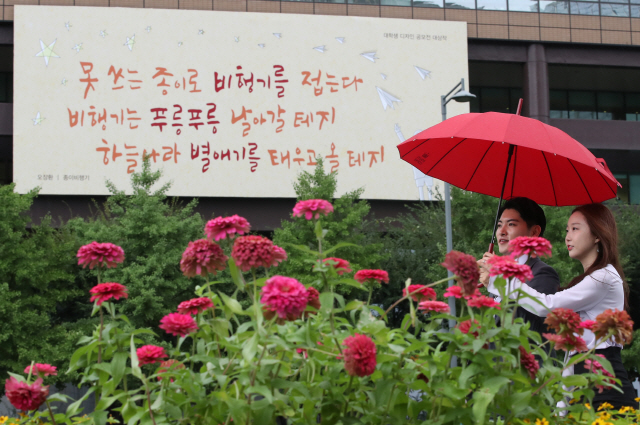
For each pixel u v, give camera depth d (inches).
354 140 898.7
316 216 84.4
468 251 616.7
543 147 126.8
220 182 869.8
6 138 892.0
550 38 920.3
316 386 77.7
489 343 83.0
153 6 897.5
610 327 84.0
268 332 72.0
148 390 73.2
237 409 69.8
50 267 602.5
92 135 860.0
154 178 640.4
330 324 83.4
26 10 869.2
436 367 76.0
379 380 76.6
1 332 543.8
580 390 87.2
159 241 586.2
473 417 75.1
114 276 579.2
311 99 898.1
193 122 875.4
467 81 920.9
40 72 862.5
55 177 847.7
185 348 568.4
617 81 1002.7
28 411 81.5
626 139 922.1
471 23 932.0
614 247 133.6
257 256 73.5
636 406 125.0
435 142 163.5
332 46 911.0
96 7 877.8
